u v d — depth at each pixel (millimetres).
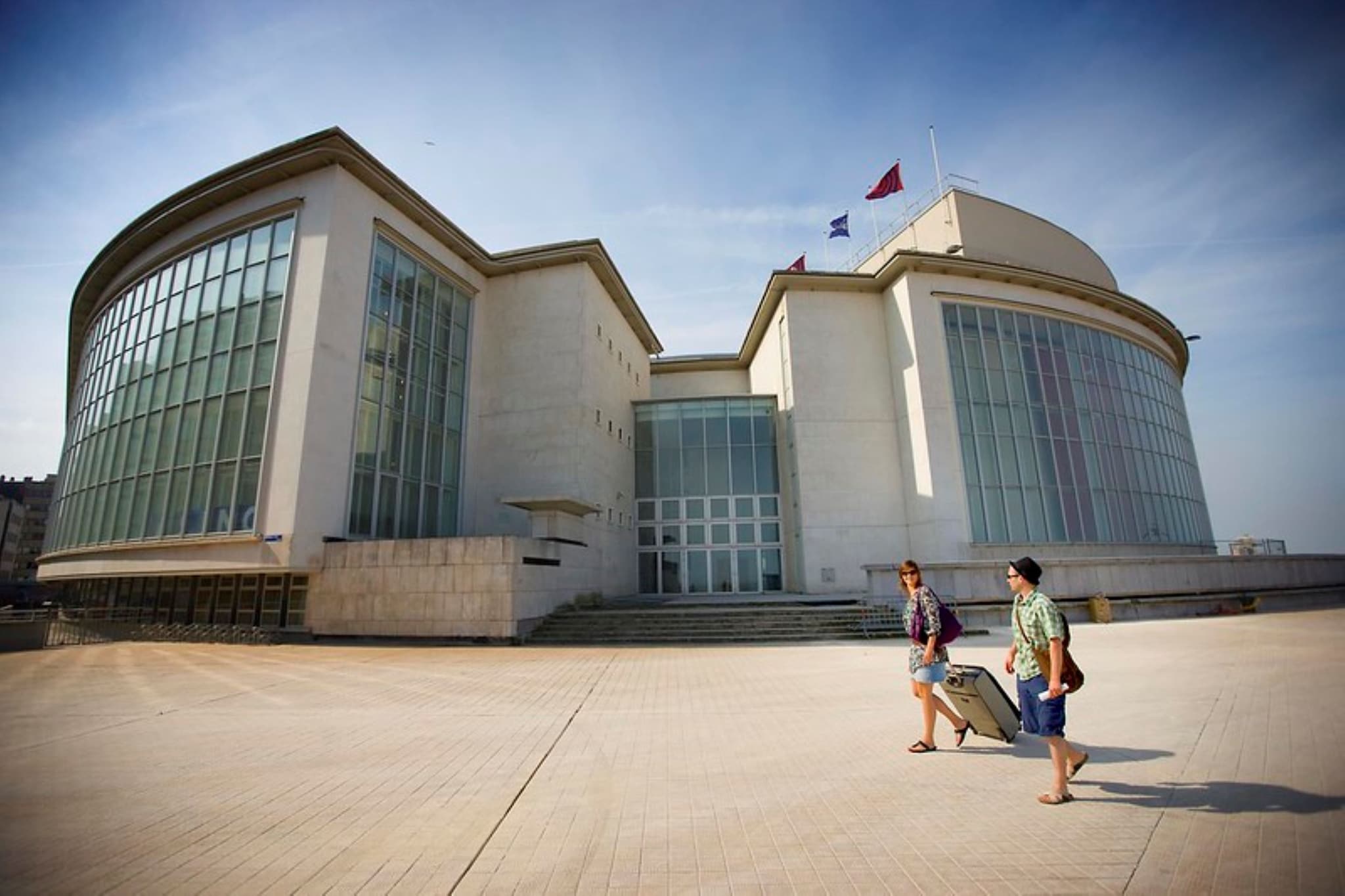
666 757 6332
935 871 3768
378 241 21984
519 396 25812
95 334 28125
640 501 29781
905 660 13211
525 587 18156
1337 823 4277
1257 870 3650
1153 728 6930
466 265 26312
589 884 3713
